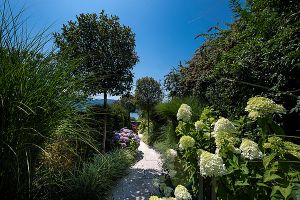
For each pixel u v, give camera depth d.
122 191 4.11
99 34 5.94
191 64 7.23
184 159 2.58
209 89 4.57
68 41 5.72
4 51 1.95
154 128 11.05
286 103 2.22
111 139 7.09
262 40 2.48
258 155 1.28
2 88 1.80
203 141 2.32
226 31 3.65
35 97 1.94
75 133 2.29
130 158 6.38
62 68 2.25
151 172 5.45
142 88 14.23
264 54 2.25
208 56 5.77
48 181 2.52
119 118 9.54
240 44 2.84
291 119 2.21
